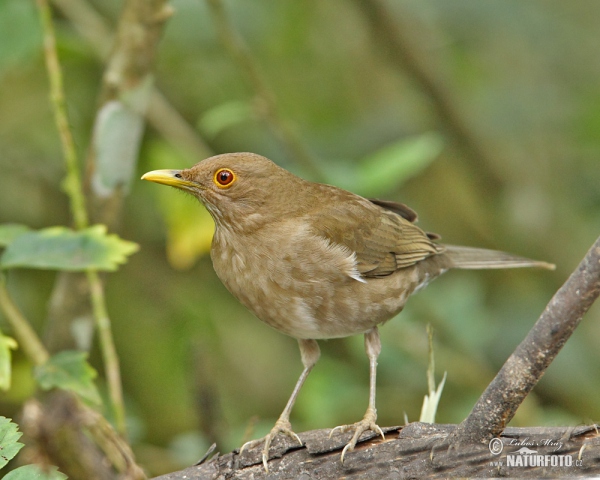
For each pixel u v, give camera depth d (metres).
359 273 8.75
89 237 7.67
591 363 13.30
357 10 13.12
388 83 14.77
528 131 14.44
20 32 9.45
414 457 6.31
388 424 12.39
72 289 9.34
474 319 12.80
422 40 14.38
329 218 8.91
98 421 7.10
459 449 6.09
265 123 12.13
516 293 14.44
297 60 14.34
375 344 9.05
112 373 8.30
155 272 13.25
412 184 15.17
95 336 12.77
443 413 12.41
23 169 12.86
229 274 8.84
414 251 9.52
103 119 9.38
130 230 13.17
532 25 14.11
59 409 6.83
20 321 8.17
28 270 12.87
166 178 8.85
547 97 14.41
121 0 13.66
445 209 15.37
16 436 5.60
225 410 12.67
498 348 13.38
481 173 14.09
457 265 10.38
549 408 12.99
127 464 7.03
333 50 14.52
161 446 12.63
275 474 6.66
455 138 13.83
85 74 12.89
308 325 8.77
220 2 10.42
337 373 12.13
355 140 14.06
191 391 11.27
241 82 13.59
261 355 13.64
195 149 12.20
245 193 8.71
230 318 13.72
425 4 14.23
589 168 14.54
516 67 14.80
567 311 5.34
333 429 7.12
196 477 6.71
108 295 13.06
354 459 6.48
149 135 12.49
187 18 12.97
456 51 14.88
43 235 7.66
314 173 10.81
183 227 11.29
